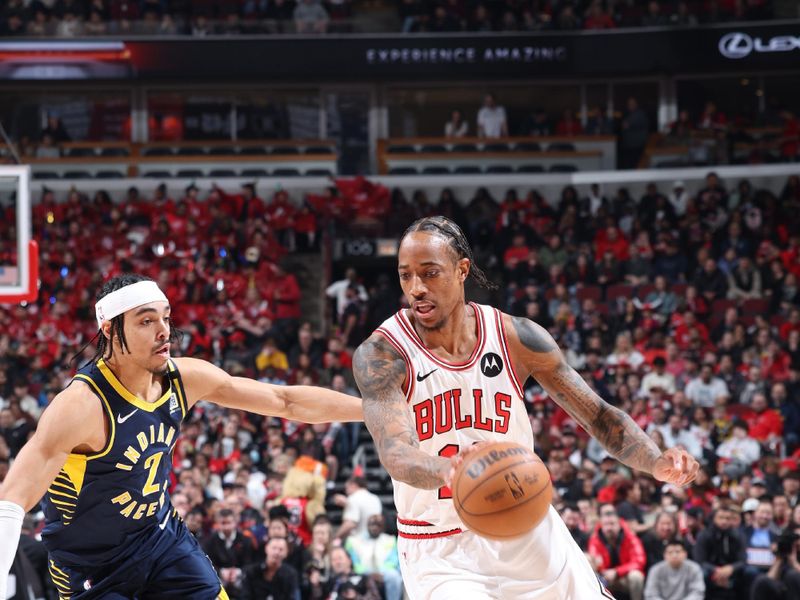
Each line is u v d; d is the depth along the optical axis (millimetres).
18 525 3760
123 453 4051
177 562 4289
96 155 23984
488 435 3871
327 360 16656
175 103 25344
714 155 22828
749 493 11547
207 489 12555
